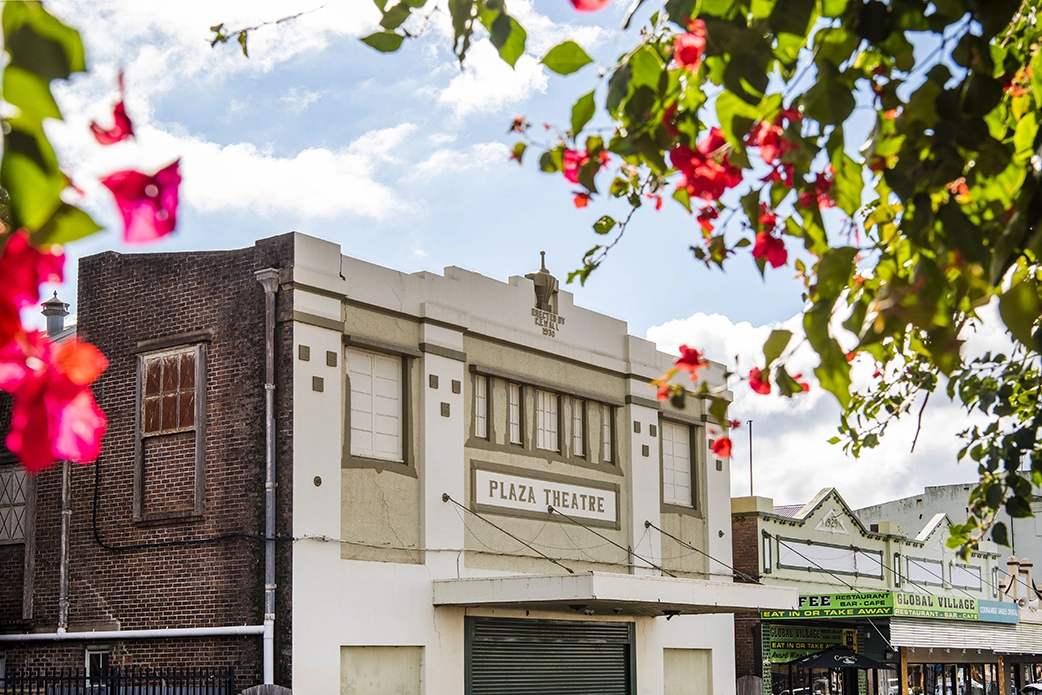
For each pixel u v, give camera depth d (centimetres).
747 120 398
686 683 2827
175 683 1884
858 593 3144
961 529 762
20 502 2259
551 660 2422
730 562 2955
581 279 639
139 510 2097
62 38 199
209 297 2081
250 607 1944
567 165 488
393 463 2141
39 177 192
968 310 429
